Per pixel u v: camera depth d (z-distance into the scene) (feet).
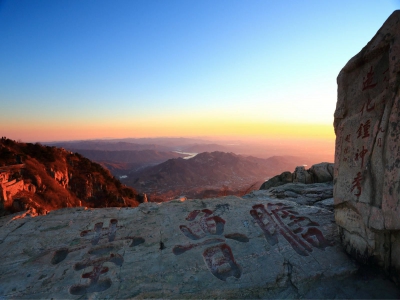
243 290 12.19
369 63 13.08
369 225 12.31
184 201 22.43
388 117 11.55
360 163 13.24
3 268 13.98
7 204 64.39
